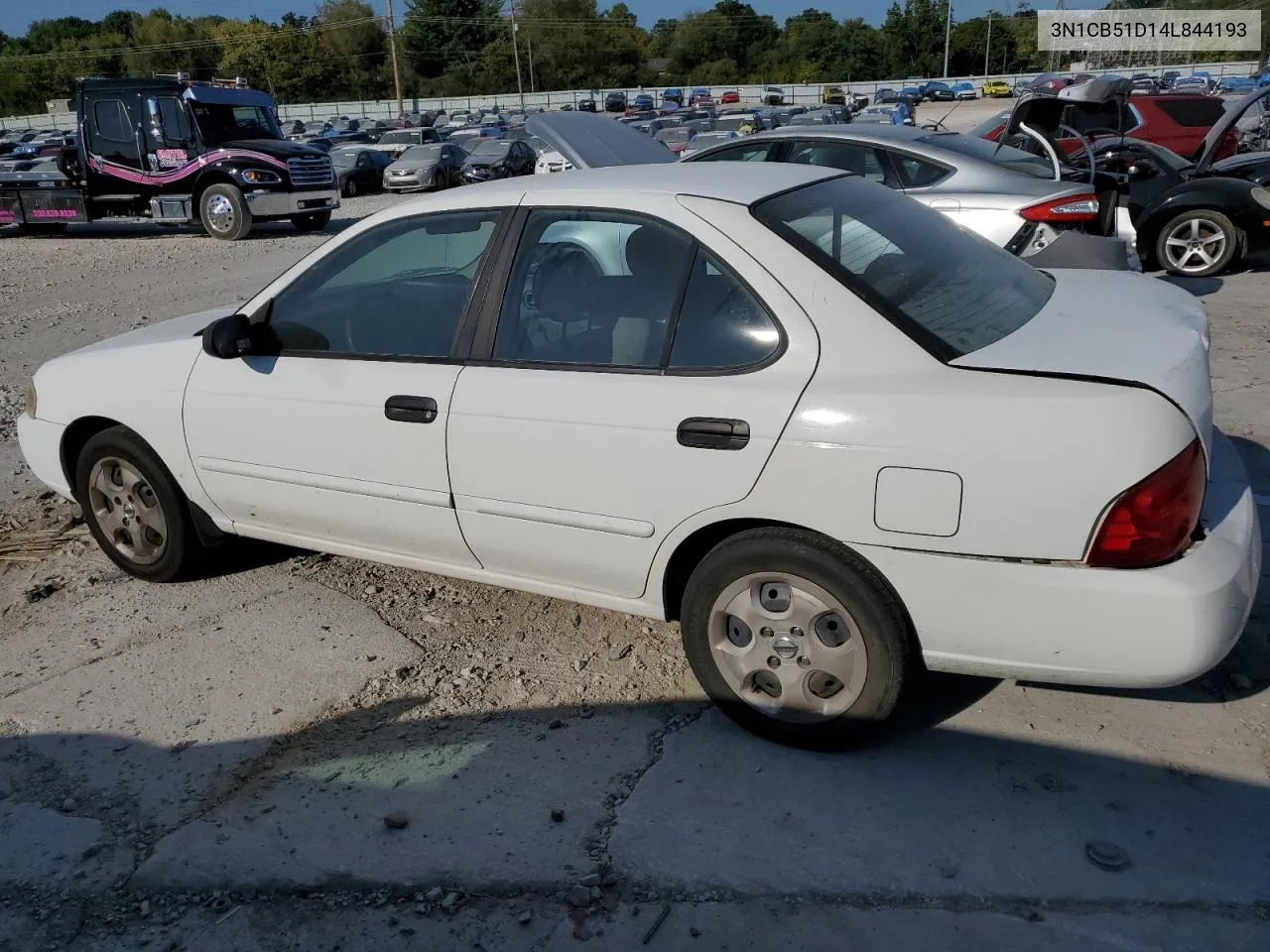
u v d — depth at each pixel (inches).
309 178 762.8
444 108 3228.3
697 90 3122.5
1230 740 123.1
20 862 113.5
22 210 778.8
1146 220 406.0
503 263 136.9
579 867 108.5
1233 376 265.4
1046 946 96.0
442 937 100.8
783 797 117.1
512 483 133.1
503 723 134.3
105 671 151.3
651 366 124.6
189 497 167.8
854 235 128.6
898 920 99.7
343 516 151.3
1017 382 108.0
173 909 106.0
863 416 110.7
